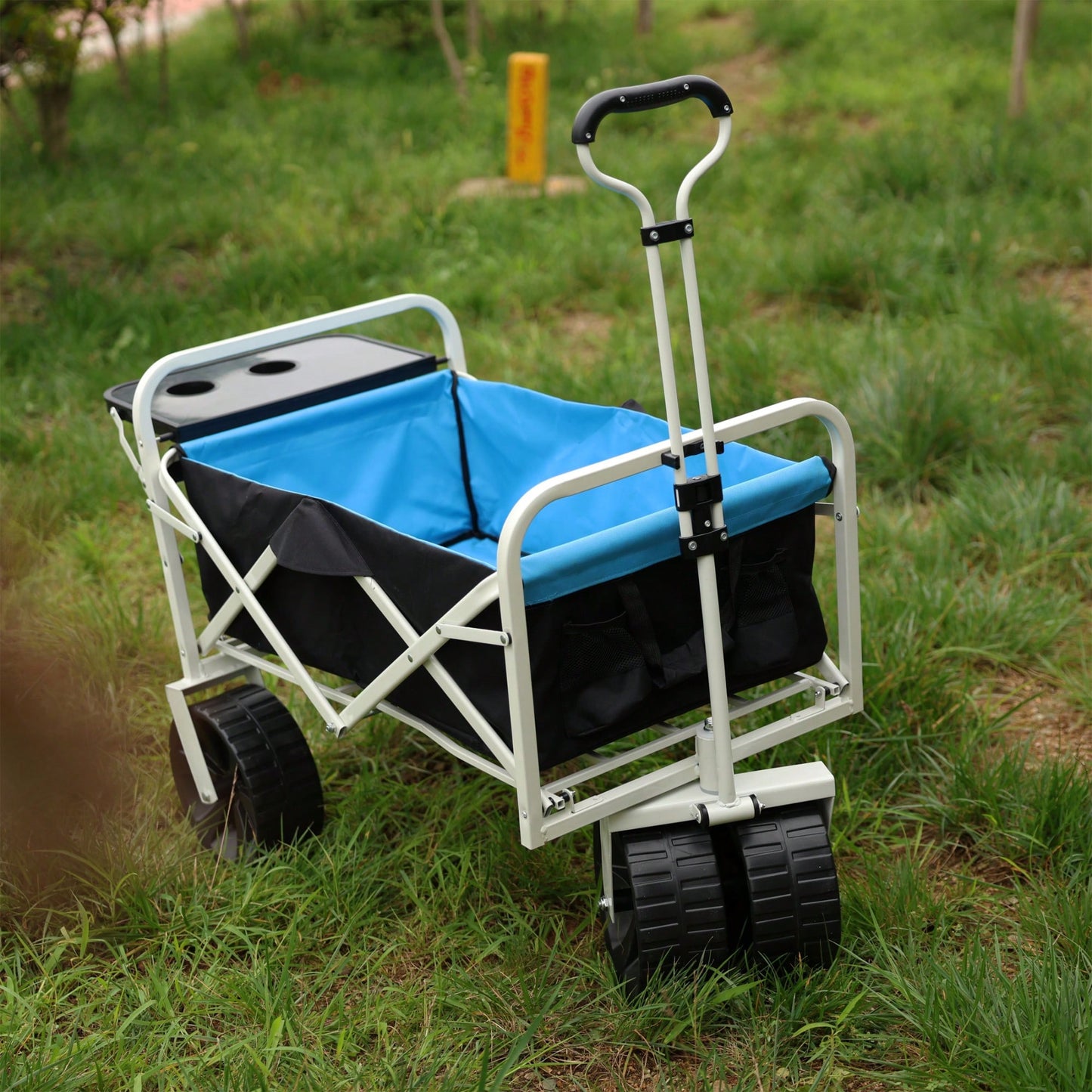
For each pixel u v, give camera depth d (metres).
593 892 3.29
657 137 8.72
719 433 2.99
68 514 4.61
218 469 3.31
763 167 7.77
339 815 3.53
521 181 7.81
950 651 3.85
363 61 12.35
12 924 3.28
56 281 6.22
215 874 3.37
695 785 3.11
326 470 3.56
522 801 2.96
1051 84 8.98
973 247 5.92
